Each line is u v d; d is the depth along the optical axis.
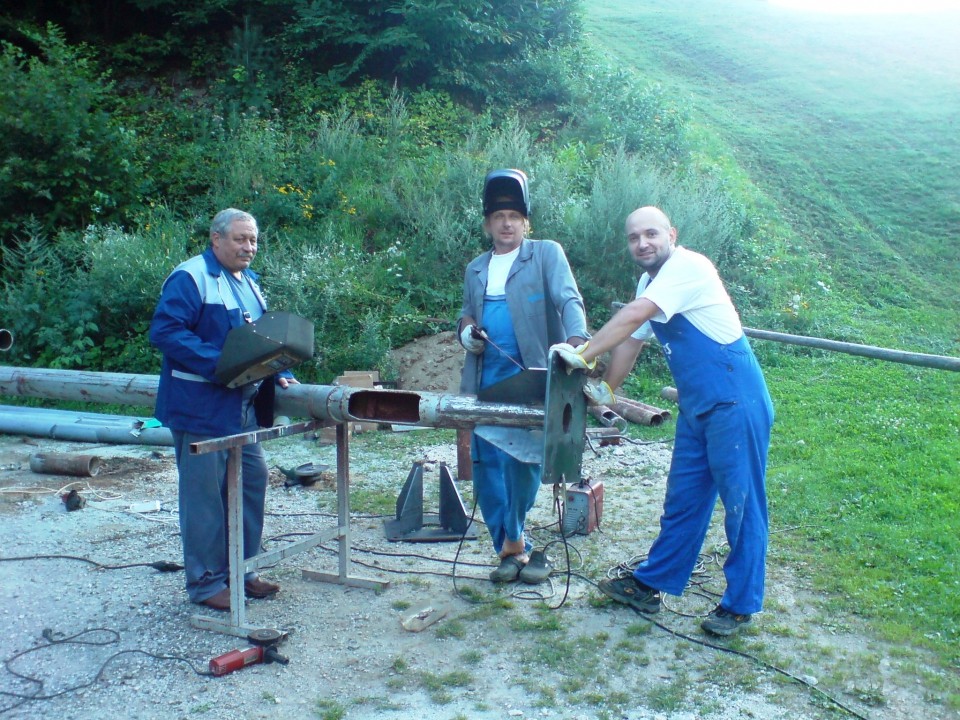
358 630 3.90
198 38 16.14
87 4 16.19
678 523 3.90
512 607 4.12
